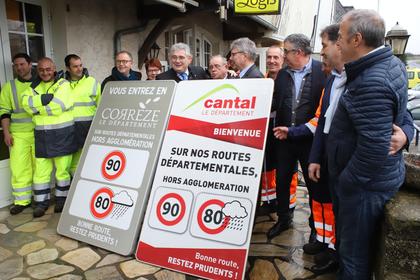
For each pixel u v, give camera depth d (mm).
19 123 3658
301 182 4703
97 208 2982
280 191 3080
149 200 2760
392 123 1697
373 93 1669
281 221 3141
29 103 3398
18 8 4004
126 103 3180
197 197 2600
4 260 2732
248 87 2660
